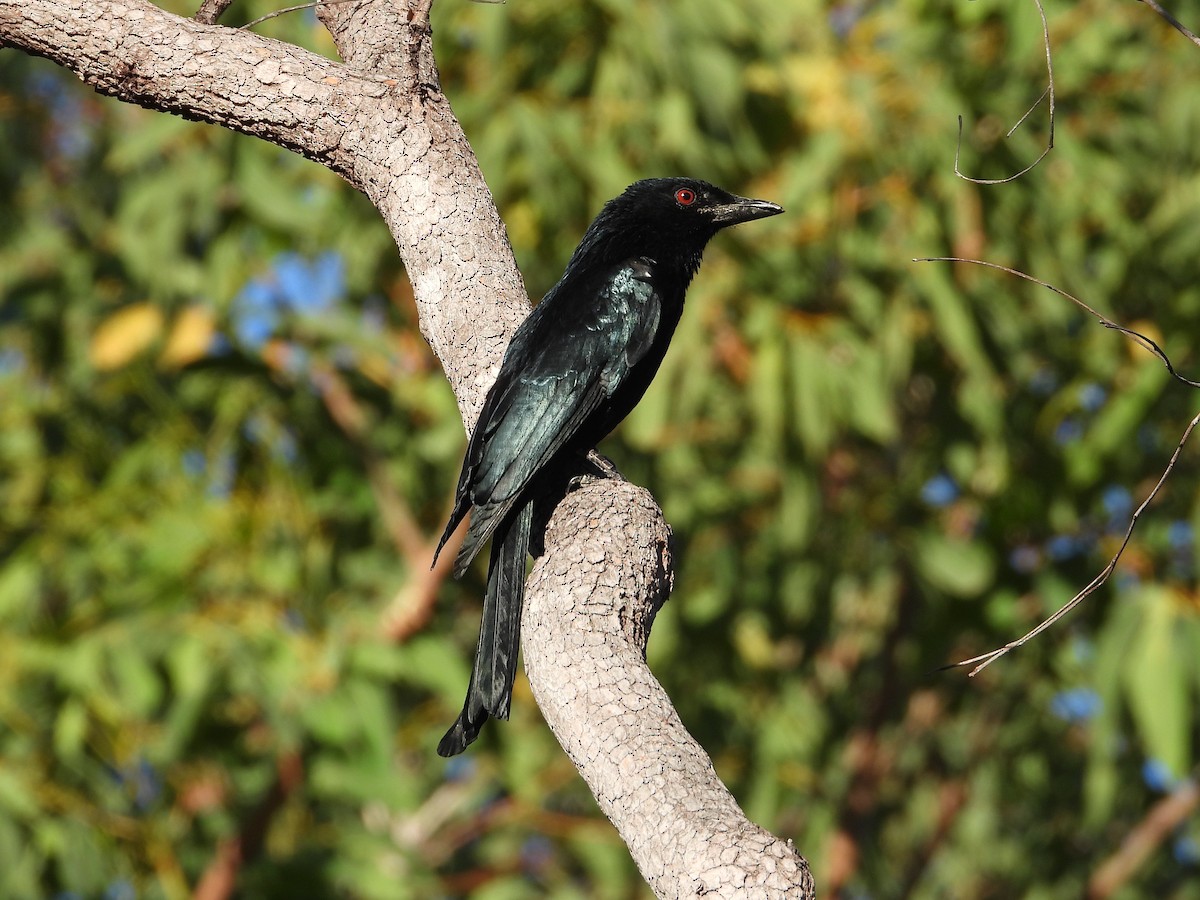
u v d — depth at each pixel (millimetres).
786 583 14727
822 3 14070
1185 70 13211
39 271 15828
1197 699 12594
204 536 12406
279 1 11875
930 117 12789
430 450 13281
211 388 13594
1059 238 13312
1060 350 13742
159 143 12797
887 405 12641
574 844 14211
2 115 17453
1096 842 16062
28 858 11453
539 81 13062
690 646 14680
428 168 5949
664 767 4055
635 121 12812
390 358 13742
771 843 3711
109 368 13328
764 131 13539
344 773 11859
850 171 13000
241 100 5949
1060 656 14055
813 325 12750
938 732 16375
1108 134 13484
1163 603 12297
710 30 12500
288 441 13922
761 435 13578
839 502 14719
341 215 13672
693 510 14117
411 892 12516
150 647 11445
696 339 12586
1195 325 12695
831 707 15852
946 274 12672
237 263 13719
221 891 12211
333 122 5938
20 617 12586
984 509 14164
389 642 12297
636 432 12383
